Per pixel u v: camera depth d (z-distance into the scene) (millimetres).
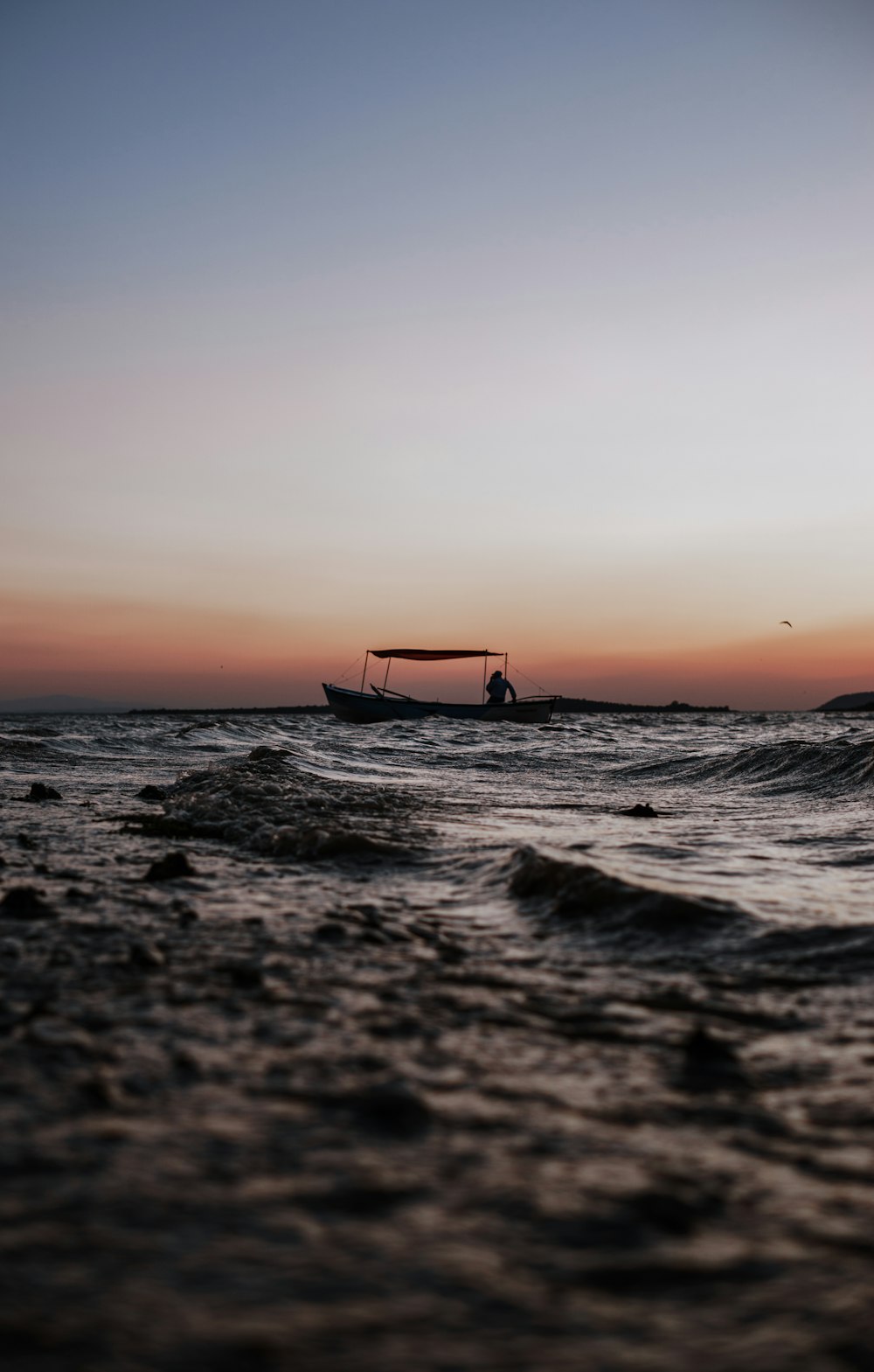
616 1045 2645
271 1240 1510
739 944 3861
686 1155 1902
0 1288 1340
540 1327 1287
